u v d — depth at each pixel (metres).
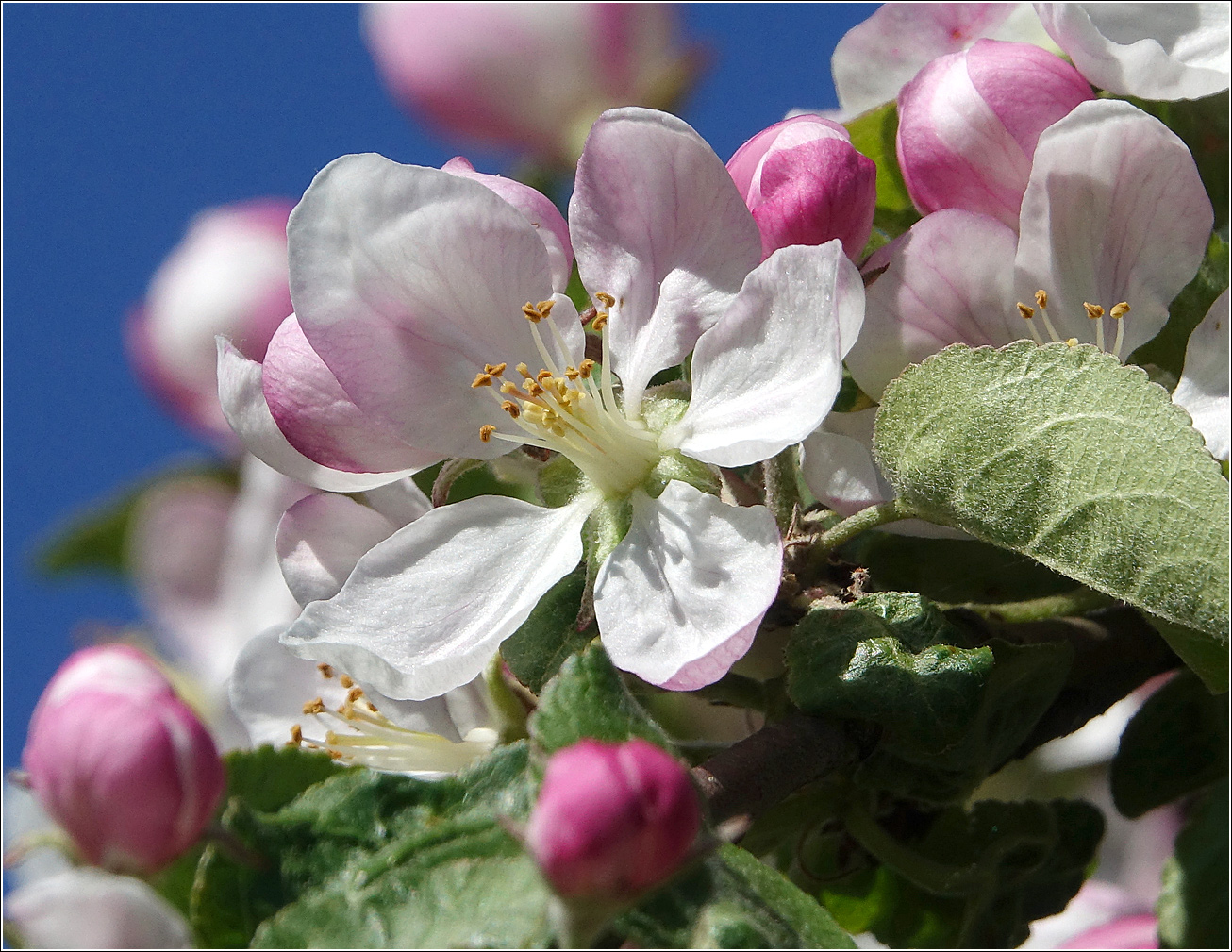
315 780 0.33
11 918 0.33
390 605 0.34
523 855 0.32
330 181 0.34
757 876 0.32
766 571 0.34
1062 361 0.34
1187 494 0.33
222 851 0.32
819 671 0.33
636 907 0.32
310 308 0.34
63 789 0.32
